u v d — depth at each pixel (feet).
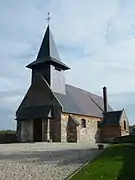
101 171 28.89
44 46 117.29
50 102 105.29
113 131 126.93
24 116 107.55
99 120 129.49
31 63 114.62
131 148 43.55
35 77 112.68
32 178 30.50
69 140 104.37
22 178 30.53
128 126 136.46
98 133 126.62
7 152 57.11
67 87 124.26
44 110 104.01
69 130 105.29
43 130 101.96
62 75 116.98
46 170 35.17
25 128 108.37
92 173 28.68
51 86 108.99
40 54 116.88
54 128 102.06
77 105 116.47
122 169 28.76
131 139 74.28
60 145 80.48
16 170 35.27
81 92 135.64
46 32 119.55
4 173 33.32
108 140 126.82
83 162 41.83
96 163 33.45
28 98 112.27
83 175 28.48
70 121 105.81
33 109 107.96
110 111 141.49
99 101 149.79
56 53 118.32
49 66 110.63
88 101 133.69
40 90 109.50
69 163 41.01
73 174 30.32
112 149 44.09
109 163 32.27
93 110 128.67
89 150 63.21
